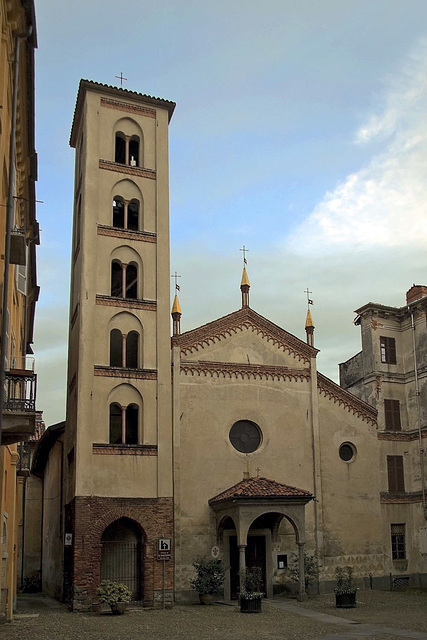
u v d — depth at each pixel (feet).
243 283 142.31
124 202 130.31
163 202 132.87
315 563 130.52
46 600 135.13
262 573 126.31
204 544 123.54
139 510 113.80
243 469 130.82
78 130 141.49
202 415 130.41
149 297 126.31
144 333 123.65
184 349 132.87
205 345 134.72
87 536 109.19
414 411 153.48
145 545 112.78
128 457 115.55
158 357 123.13
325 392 143.74
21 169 81.92
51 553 148.66
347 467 141.18
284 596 125.80
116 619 95.81
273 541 128.77
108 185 129.08
